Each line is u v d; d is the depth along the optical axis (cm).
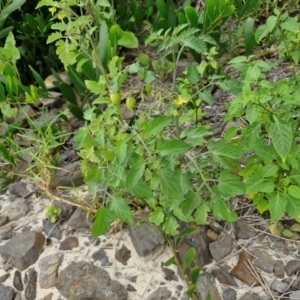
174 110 89
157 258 93
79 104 128
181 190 75
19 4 132
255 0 136
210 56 101
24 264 96
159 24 130
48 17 144
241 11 136
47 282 93
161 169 75
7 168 118
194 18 122
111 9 125
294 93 83
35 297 92
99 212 81
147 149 76
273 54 133
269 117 82
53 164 114
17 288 94
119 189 97
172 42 91
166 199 87
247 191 83
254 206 99
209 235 95
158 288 89
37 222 104
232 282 88
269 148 84
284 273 88
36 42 144
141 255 93
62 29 86
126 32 129
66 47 86
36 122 128
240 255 92
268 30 85
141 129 78
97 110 117
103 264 94
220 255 92
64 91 121
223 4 122
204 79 127
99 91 87
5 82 124
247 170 88
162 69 131
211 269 91
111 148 82
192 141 94
